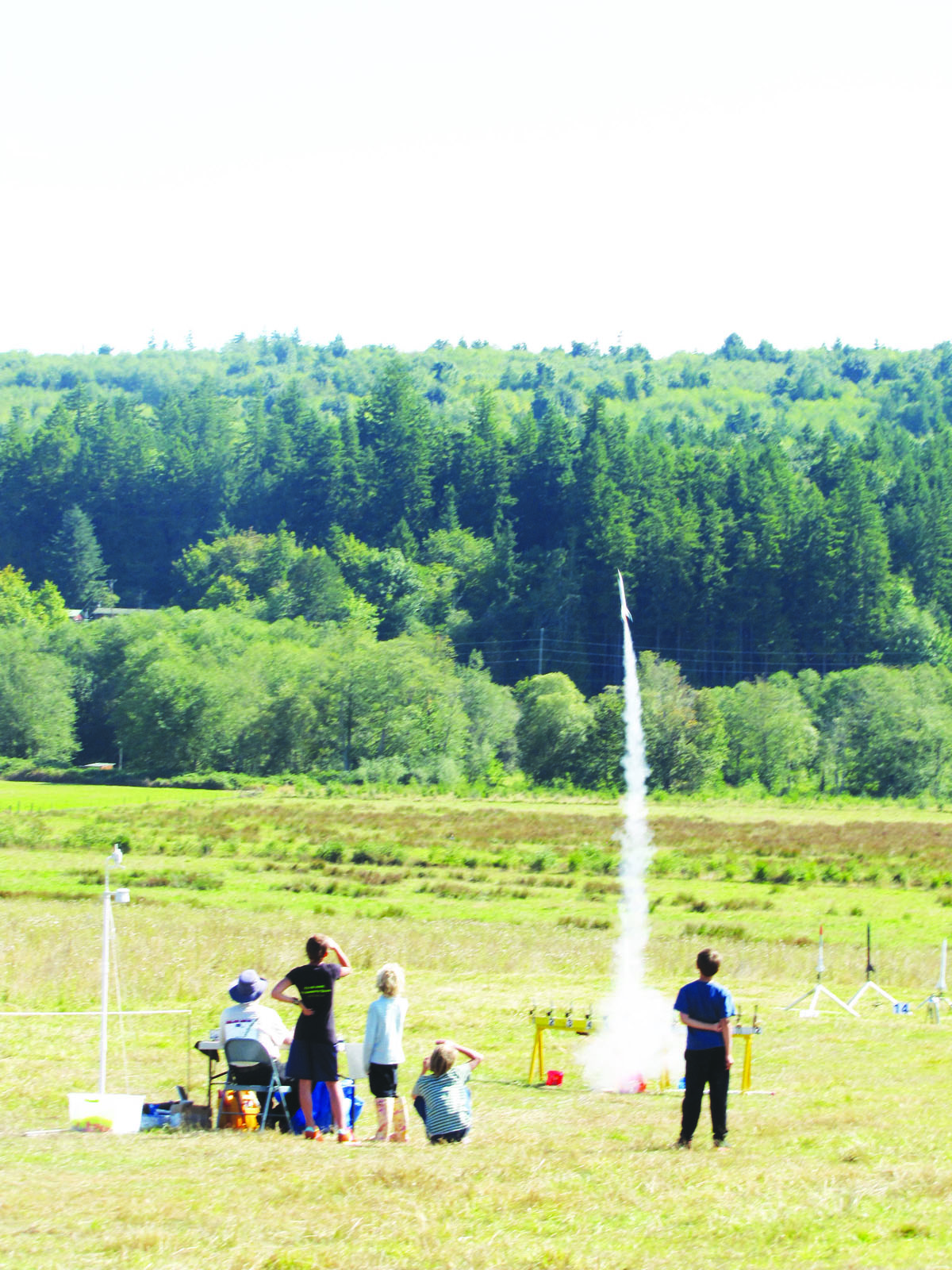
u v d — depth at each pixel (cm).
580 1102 3681
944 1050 4591
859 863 14050
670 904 10338
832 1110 3422
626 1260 2069
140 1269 2025
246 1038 3166
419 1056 4291
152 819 16875
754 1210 2317
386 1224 2252
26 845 13600
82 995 5278
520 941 7381
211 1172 2605
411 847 14550
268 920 8094
